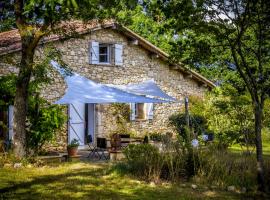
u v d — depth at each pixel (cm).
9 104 1428
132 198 874
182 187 985
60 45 1747
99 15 1091
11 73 1476
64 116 1466
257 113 945
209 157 1086
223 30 977
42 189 930
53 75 1644
